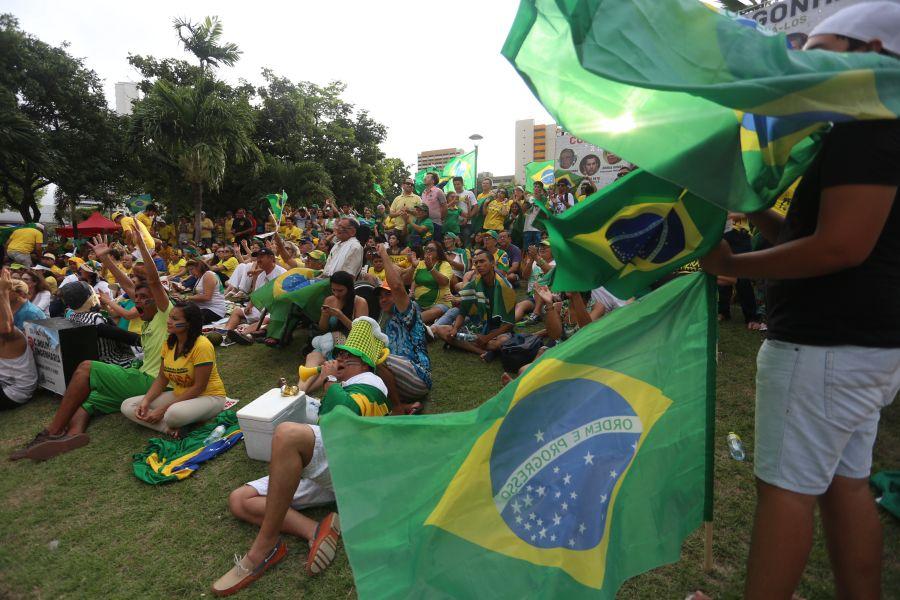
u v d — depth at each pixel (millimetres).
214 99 20109
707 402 2059
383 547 1730
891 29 1351
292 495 2709
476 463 1848
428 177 11852
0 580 2709
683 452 2059
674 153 1422
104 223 21562
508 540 1812
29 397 5184
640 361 2008
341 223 6559
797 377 1497
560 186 10492
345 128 34875
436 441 1847
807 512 1543
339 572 2650
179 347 4281
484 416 1891
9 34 21547
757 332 6008
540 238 10773
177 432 4188
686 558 2510
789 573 1561
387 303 4828
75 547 2939
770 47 1263
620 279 1949
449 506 1803
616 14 1257
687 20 1302
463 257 8422
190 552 2861
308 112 31891
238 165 25984
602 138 1423
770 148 1455
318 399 4422
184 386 4316
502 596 1761
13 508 3338
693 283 2084
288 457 2703
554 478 1880
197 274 9422
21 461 3939
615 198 1865
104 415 4645
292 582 2594
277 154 31281
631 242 1883
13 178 24234
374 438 1819
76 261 11031
